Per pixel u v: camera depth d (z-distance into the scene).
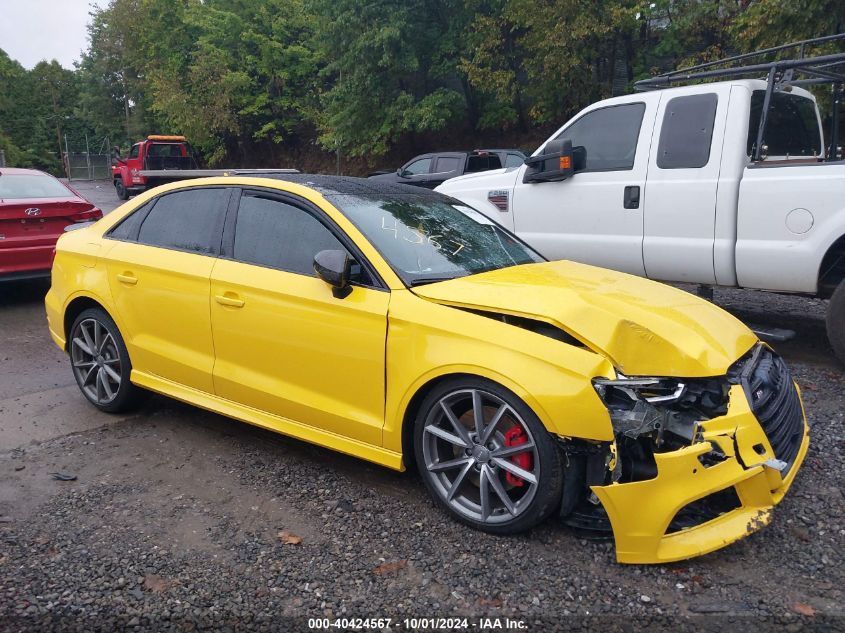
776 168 5.26
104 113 46.00
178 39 33.41
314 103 29.91
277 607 2.73
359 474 3.88
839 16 10.73
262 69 30.17
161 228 4.50
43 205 8.06
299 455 4.14
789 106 6.29
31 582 2.88
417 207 4.24
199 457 4.12
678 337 3.12
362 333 3.44
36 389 5.41
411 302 3.35
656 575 2.88
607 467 2.91
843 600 2.72
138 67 40.59
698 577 2.86
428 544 3.15
